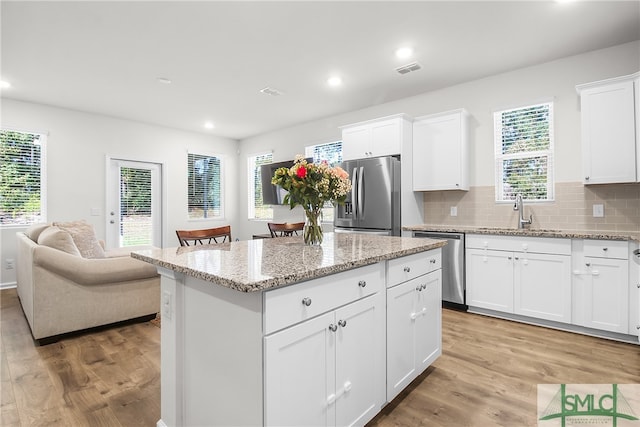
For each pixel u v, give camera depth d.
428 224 4.24
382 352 1.72
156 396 1.94
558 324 2.92
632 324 2.55
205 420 1.42
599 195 3.11
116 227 5.37
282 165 5.90
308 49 3.08
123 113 5.07
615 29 2.77
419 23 2.67
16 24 2.63
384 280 1.74
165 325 1.61
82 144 4.98
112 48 3.04
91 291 2.86
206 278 1.23
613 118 2.77
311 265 1.37
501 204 3.68
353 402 1.52
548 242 2.90
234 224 6.97
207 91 4.15
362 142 4.29
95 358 2.41
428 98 4.21
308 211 2.10
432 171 3.91
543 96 3.40
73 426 1.67
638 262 2.28
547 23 2.67
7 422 1.69
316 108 4.87
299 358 1.26
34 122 4.56
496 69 3.54
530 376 2.12
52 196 4.72
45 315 2.64
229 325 1.28
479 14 2.54
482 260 3.28
